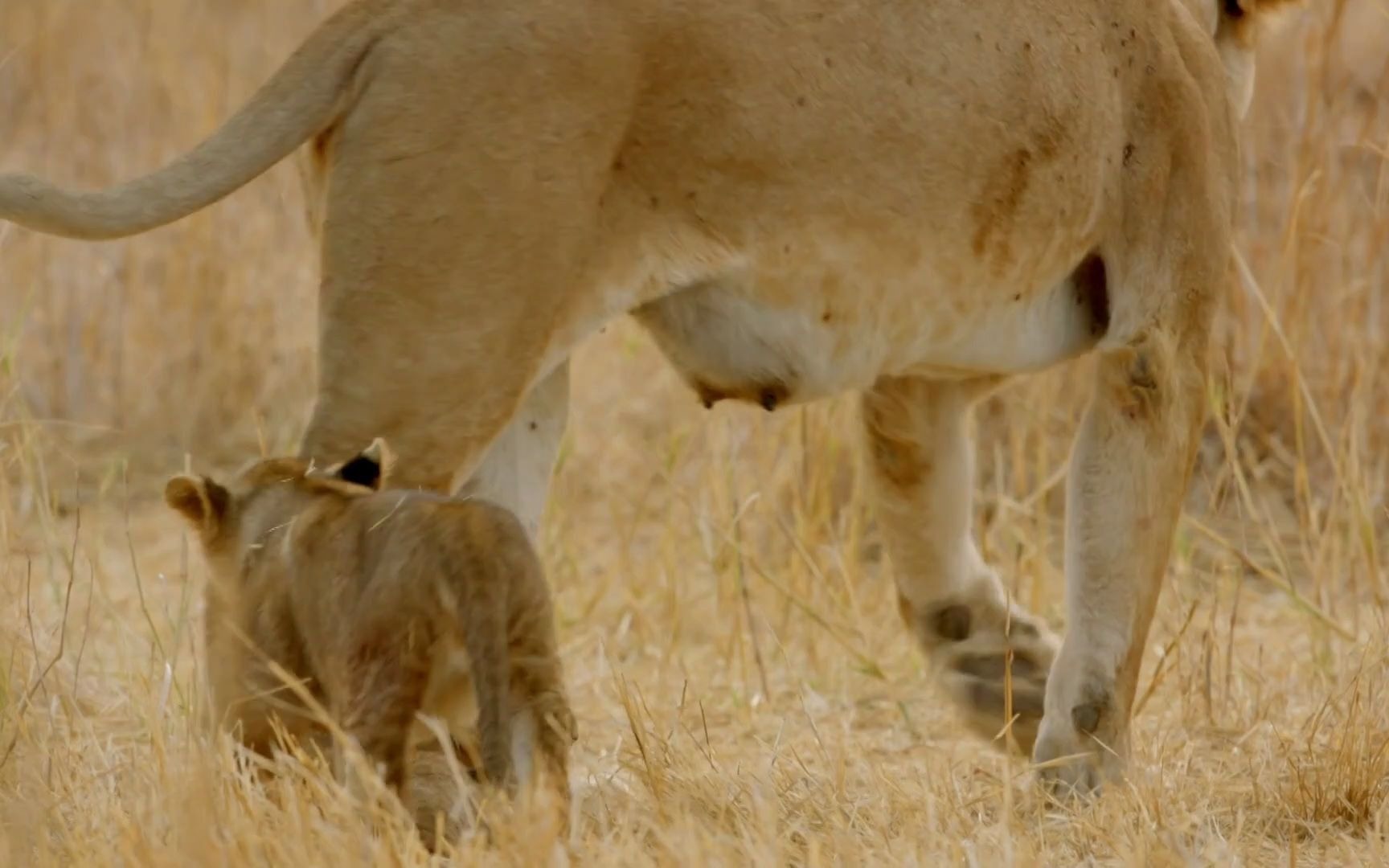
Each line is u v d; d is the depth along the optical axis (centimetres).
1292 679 1678
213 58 2708
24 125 2864
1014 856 1094
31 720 1267
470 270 1173
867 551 2106
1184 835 1205
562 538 1992
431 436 1177
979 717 1493
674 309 1280
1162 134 1405
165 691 1369
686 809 1176
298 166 1287
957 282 1333
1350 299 2103
